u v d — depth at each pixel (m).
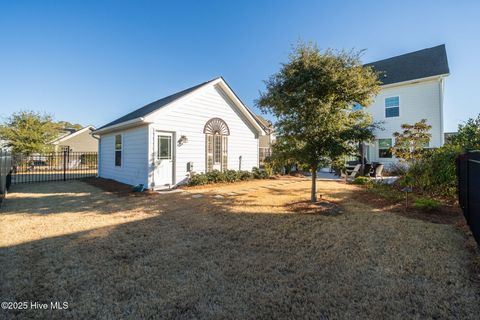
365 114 6.21
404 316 2.12
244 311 2.21
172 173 9.84
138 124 9.53
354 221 4.88
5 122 21.98
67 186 10.51
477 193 3.46
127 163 10.65
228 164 12.02
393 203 6.48
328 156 5.98
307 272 2.90
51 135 23.59
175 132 9.86
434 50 15.42
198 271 2.95
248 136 13.14
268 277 2.80
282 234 4.23
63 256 3.37
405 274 2.83
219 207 6.23
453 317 2.10
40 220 5.17
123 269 3.00
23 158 17.28
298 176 14.22
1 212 5.91
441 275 2.77
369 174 13.10
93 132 13.52
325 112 5.69
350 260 3.20
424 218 5.07
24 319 2.14
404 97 14.58
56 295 2.47
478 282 2.62
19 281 2.72
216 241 3.93
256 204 6.55
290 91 6.11
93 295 2.47
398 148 9.68
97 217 5.39
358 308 2.24
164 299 2.40
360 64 6.05
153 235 4.22
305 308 2.25
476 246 3.57
